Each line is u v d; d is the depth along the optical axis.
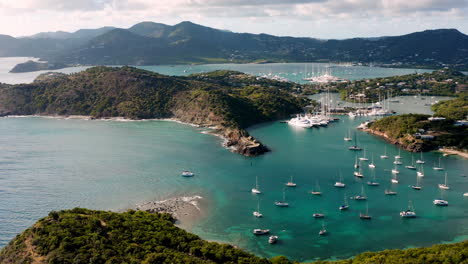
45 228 155.62
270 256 167.88
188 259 143.62
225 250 154.38
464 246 153.88
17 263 138.00
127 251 146.88
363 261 146.75
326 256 167.75
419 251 153.12
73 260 135.88
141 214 186.25
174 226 177.88
